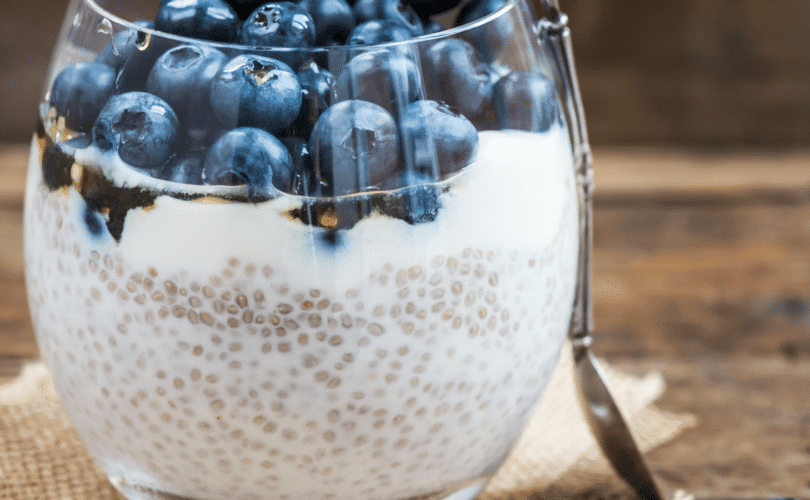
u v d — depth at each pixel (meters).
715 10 0.68
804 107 0.63
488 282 0.30
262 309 0.29
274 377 0.29
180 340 0.29
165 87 0.28
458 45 0.29
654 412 0.39
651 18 0.68
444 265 0.29
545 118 0.31
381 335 0.29
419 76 0.29
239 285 0.28
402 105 0.29
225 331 0.29
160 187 0.28
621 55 0.68
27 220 0.32
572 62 0.34
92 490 0.35
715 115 0.62
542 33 0.33
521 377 0.31
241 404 0.29
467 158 0.29
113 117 0.28
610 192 0.54
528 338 0.31
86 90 0.29
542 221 0.30
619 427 0.36
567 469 0.36
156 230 0.29
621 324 0.44
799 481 0.37
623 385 0.40
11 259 0.46
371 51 0.29
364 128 0.28
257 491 0.31
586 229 0.36
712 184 0.55
